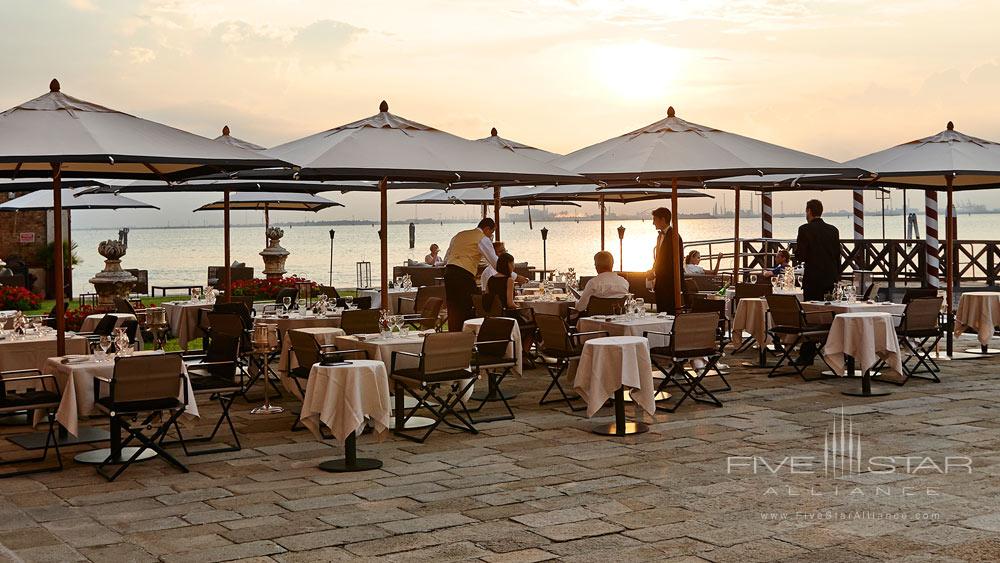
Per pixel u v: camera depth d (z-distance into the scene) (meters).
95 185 15.04
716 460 8.22
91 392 8.42
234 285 19.61
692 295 13.95
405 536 6.31
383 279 12.01
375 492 7.40
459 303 13.38
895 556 5.79
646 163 11.66
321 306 12.52
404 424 9.61
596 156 12.34
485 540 6.21
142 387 8.13
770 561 5.74
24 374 10.03
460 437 9.29
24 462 8.52
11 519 6.84
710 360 10.70
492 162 11.20
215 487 7.63
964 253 23.81
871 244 24.28
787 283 15.22
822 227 13.23
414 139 11.36
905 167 13.42
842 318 11.23
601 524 6.51
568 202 21.91
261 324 10.82
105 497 7.39
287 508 7.00
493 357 10.50
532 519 6.64
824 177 16.55
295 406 10.93
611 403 10.67
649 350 10.42
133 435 8.15
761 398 10.99
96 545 6.23
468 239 13.38
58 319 9.55
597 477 7.73
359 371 8.12
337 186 15.55
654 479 7.64
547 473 7.88
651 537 6.22
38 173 10.47
